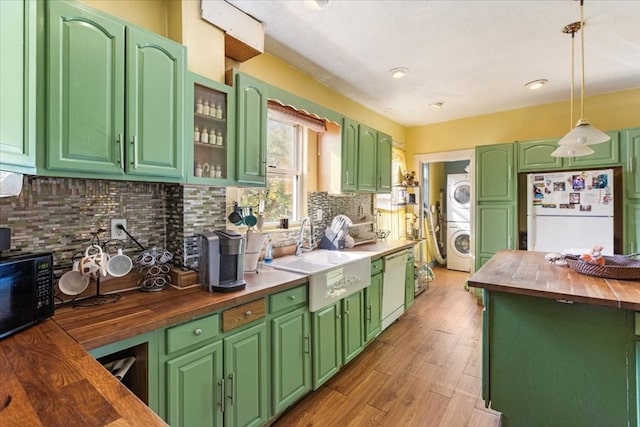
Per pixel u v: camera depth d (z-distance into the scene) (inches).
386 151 143.4
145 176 57.9
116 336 44.1
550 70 111.2
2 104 37.9
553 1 73.1
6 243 43.6
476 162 152.6
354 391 84.7
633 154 115.6
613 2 73.2
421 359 101.6
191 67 68.2
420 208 185.9
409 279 138.6
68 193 58.3
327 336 85.1
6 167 38.9
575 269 74.7
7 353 36.1
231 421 60.2
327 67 107.8
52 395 27.7
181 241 69.7
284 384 71.6
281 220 107.4
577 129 78.0
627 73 114.4
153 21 67.6
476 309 146.6
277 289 68.9
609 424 59.2
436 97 139.3
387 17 79.0
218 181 71.0
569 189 127.4
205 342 56.2
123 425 23.9
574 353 61.9
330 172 117.8
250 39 78.8
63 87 47.5
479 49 95.9
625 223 117.1
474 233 165.0
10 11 38.9
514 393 67.1
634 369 57.2
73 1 48.6
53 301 47.6
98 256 56.4
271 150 105.6
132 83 55.1
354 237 138.9
